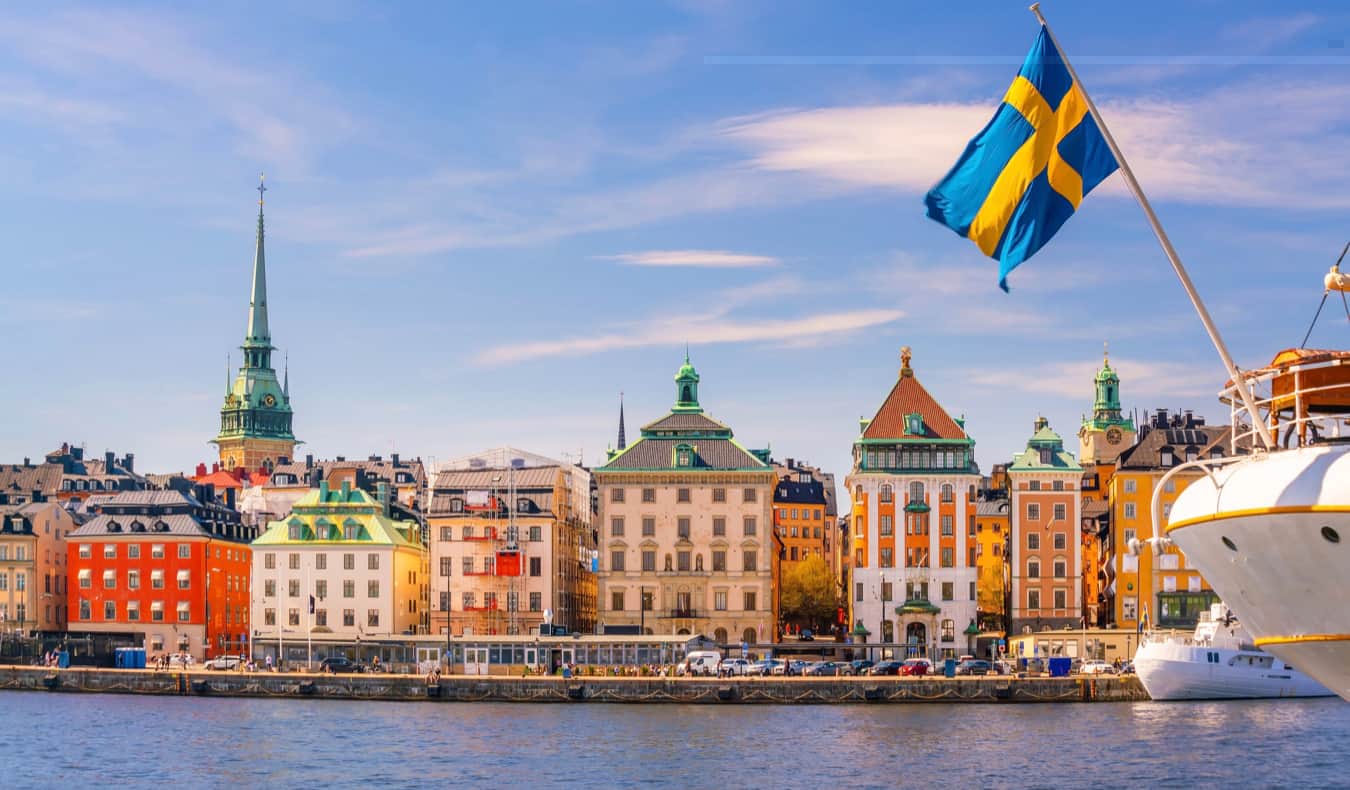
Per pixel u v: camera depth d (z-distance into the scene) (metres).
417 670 189.75
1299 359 50.38
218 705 164.12
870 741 123.25
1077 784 99.44
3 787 103.94
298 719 146.50
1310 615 48.12
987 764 108.88
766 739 125.75
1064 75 47.97
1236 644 155.12
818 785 101.06
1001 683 160.25
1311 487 46.06
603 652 189.50
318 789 101.88
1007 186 47.91
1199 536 50.03
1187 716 139.00
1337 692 49.84
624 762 112.50
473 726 138.38
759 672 176.62
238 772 109.38
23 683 186.50
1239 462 49.47
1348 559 46.09
